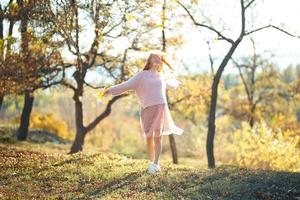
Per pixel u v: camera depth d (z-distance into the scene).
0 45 16.61
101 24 19.05
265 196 9.88
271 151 24.91
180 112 29.33
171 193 10.05
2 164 13.04
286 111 42.41
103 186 10.76
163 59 11.99
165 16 21.05
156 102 11.50
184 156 37.72
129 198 9.75
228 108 40.44
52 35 18.19
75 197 9.95
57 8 18.09
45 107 79.19
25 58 17.78
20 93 20.25
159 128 11.54
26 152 15.80
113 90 11.64
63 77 21.95
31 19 17.88
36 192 10.43
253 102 40.88
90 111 63.03
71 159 13.73
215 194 10.06
